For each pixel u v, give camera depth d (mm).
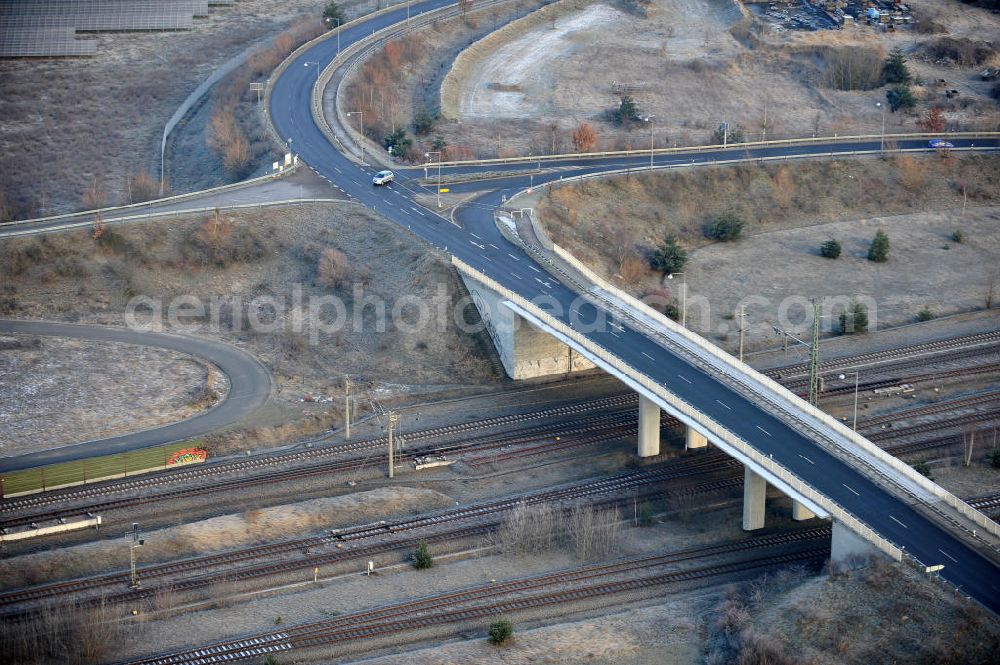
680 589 144125
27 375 188125
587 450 177375
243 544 153625
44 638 131000
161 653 131625
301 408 186000
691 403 164125
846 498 143750
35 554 148500
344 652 132000
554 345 197625
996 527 138750
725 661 128625
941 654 122812
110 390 186750
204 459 172625
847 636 126438
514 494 166500
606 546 150750
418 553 149000
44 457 170375
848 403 191000
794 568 144625
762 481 153750
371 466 172375
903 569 132125
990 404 189625
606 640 133500
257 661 130250
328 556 150625
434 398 191875
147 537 152375
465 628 136625
